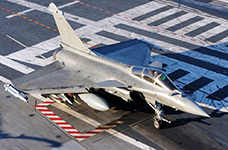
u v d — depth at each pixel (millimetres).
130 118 34562
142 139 31188
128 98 33406
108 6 67438
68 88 34344
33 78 37188
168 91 30969
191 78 43438
